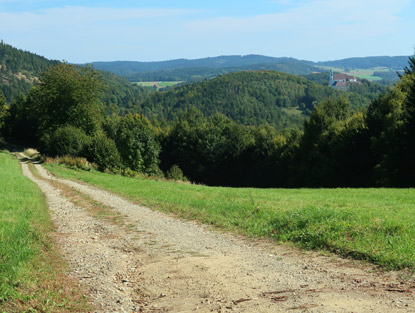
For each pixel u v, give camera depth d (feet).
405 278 23.53
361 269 26.53
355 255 29.53
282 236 38.09
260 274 26.73
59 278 25.84
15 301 20.03
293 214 44.24
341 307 18.85
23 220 45.55
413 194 73.46
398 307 18.39
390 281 23.24
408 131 115.85
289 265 28.94
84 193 88.12
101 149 174.19
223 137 283.79
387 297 20.07
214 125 319.68
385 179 124.26
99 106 250.78
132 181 123.03
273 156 243.19
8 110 346.74
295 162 200.95
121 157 186.50
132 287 25.67
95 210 64.13
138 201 73.10
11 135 331.16
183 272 28.37
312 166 179.83
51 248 35.45
